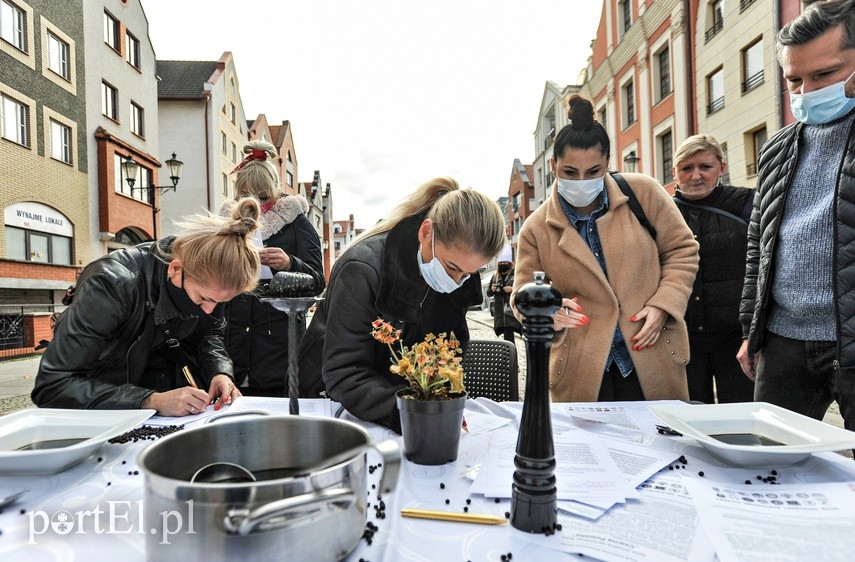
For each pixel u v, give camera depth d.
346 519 0.63
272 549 0.56
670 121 12.34
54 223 11.68
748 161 9.70
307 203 2.68
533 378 0.76
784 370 1.66
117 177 14.14
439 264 1.28
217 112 21.48
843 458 1.02
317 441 0.78
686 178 2.48
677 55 11.89
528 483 0.75
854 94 1.48
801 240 1.61
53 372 1.38
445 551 0.69
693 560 0.66
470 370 2.04
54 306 11.34
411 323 1.42
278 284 1.18
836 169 1.55
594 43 17.16
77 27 12.52
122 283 1.46
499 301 6.55
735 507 0.80
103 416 1.20
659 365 1.81
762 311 1.72
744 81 9.67
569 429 1.26
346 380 1.31
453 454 1.05
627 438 1.21
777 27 8.62
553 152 1.90
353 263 1.38
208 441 0.75
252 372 2.38
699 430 1.16
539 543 0.71
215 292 1.34
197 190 20.56
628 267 1.83
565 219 1.92
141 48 15.77
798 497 0.83
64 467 0.97
